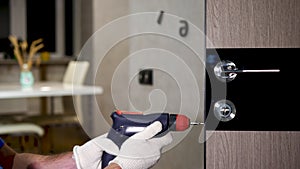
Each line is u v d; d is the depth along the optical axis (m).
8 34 4.95
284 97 1.11
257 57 1.10
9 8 4.95
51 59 4.95
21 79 3.49
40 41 5.03
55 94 3.20
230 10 1.09
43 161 1.06
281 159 1.12
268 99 1.11
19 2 4.97
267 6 1.10
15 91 3.07
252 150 1.11
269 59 1.10
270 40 1.10
